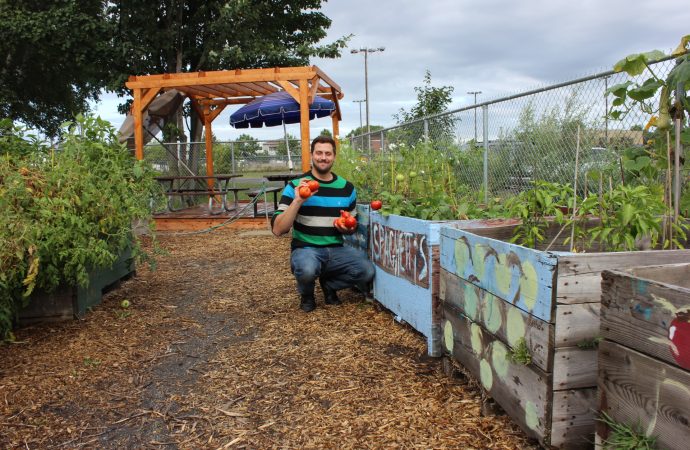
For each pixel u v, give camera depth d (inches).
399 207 162.1
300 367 127.3
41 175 165.8
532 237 112.3
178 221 409.1
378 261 169.9
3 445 95.7
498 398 94.2
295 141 824.3
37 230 141.5
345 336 147.6
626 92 110.7
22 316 164.2
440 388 111.6
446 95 533.6
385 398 108.6
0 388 118.9
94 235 170.2
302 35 682.2
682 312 57.4
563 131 171.3
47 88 881.5
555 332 77.3
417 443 91.0
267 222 401.4
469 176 234.5
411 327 149.7
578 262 76.6
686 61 99.4
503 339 91.5
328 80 434.6
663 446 60.5
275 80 374.6
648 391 62.6
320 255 172.9
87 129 202.5
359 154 267.7
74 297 167.9
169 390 117.6
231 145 624.7
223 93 486.9
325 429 97.7
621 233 94.8
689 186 113.1
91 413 107.6
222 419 103.7
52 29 534.6
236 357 135.9
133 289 212.2
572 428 79.4
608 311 68.8
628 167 111.7
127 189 194.5
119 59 545.3
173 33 554.3
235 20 564.4
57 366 131.6
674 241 100.3
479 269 99.7
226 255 291.6
